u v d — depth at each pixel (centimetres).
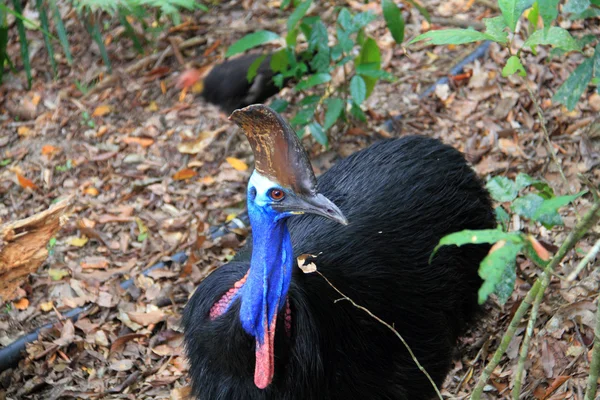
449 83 712
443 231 431
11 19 820
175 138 703
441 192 438
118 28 808
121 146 700
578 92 414
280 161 313
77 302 570
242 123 314
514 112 671
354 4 802
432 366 421
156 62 777
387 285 397
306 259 368
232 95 683
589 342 468
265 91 682
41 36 809
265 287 330
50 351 536
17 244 466
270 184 317
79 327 554
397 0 796
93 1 617
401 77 728
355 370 376
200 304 362
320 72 619
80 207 646
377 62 604
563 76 689
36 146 707
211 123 712
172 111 727
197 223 627
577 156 618
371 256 399
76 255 607
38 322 561
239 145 691
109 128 719
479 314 475
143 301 572
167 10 620
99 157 689
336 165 458
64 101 747
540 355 473
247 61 686
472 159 639
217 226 623
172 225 625
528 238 262
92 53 791
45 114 736
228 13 823
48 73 777
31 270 480
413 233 420
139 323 552
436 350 423
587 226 274
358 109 640
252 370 348
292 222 424
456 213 439
